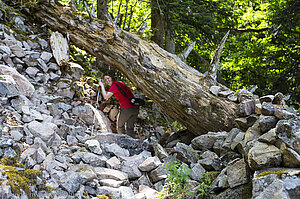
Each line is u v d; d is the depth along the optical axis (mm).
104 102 6516
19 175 2678
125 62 5395
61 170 3430
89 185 3375
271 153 2898
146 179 3957
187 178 3365
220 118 4582
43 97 5086
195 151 4270
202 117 4719
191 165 3939
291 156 2754
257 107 3918
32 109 4340
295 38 10297
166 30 9461
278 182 2492
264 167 2869
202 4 9570
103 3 7316
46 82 5559
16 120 3840
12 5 6523
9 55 5137
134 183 3926
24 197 2539
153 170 4000
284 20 9719
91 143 4258
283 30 9938
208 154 3959
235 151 3771
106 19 5789
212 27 9383
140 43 5457
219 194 3135
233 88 12805
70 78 6098
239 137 3762
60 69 6047
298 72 9672
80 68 6391
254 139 3297
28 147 3461
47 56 5758
